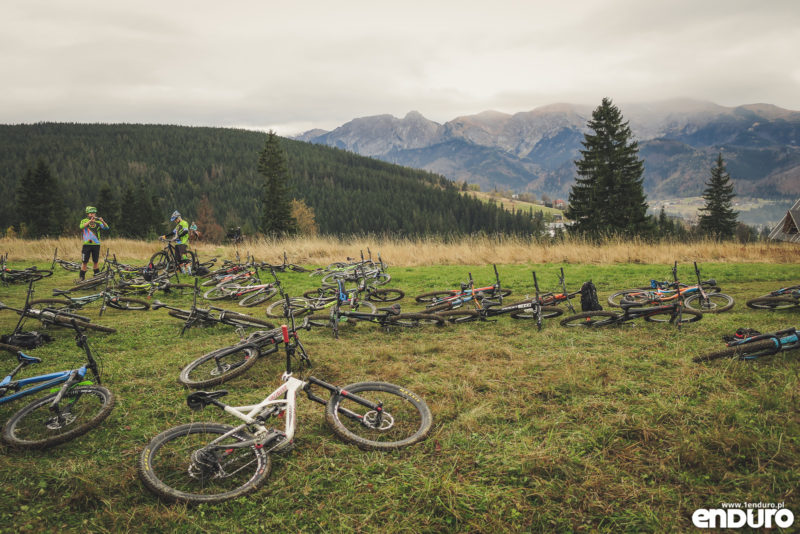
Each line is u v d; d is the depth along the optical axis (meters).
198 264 14.22
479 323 7.84
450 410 4.46
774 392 4.38
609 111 38.16
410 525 3.00
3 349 5.85
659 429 3.90
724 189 58.72
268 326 7.30
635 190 36.62
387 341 6.94
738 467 3.41
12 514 3.09
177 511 3.13
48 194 65.81
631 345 6.28
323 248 19.23
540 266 15.18
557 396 4.73
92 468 3.60
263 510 3.17
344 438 3.91
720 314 7.70
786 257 15.53
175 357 6.16
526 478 3.40
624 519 2.98
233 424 4.32
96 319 8.41
